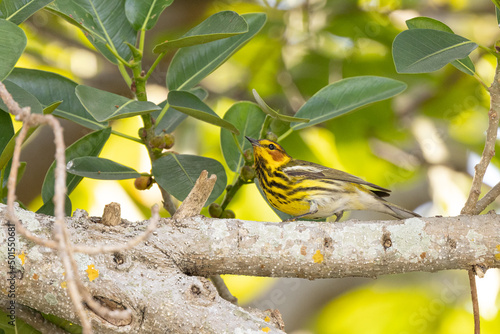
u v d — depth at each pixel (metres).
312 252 7.68
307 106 10.41
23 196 14.20
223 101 17.20
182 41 8.15
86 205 17.44
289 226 7.82
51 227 7.28
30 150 14.16
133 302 7.03
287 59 16.77
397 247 7.72
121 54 9.79
